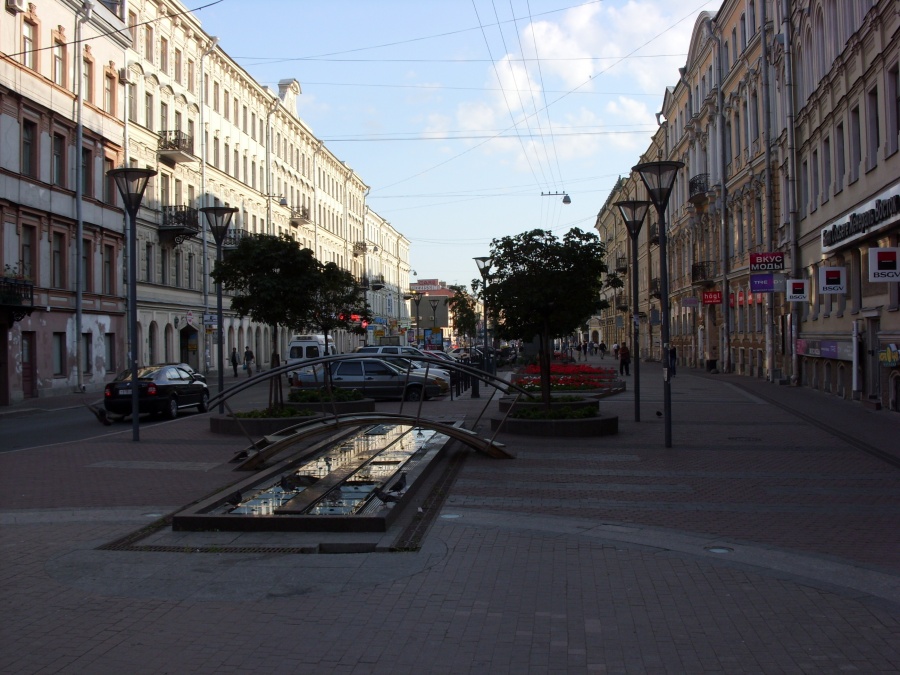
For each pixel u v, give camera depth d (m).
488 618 5.83
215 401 13.51
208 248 51.09
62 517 9.30
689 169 52.97
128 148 40.94
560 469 12.67
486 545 7.92
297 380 28.31
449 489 11.02
